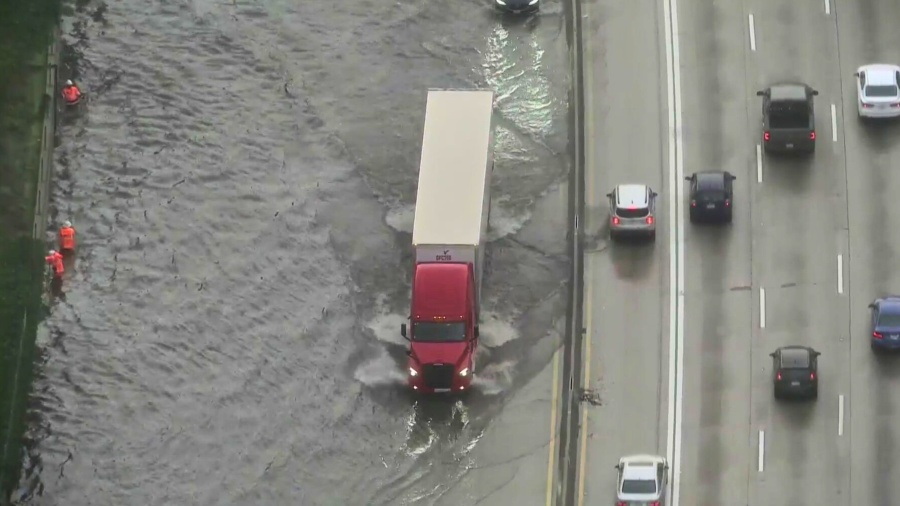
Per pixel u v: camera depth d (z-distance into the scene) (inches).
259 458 3486.7
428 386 3543.3
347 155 4089.6
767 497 3336.6
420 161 3922.2
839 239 3801.7
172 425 3553.2
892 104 3959.2
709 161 3981.3
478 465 3449.8
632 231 3799.2
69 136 4138.8
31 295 3796.8
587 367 3617.1
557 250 3848.4
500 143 4082.2
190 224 3951.8
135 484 3447.3
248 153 4101.9
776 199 3890.3
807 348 3511.3
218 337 3725.4
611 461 3432.6
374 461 3472.0
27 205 3976.4
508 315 3730.3
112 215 3971.5
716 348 3624.5
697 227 3850.9
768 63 4156.0
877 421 3457.2
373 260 3868.1
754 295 3710.6
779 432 3457.2
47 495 3432.6
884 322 3540.8
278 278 3841.0
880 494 3329.2
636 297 3735.2
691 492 3356.3
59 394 3609.7
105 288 3818.9
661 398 3543.3
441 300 3567.9
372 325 3740.2
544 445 3476.9
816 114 4030.5
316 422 3550.7
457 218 3656.5
